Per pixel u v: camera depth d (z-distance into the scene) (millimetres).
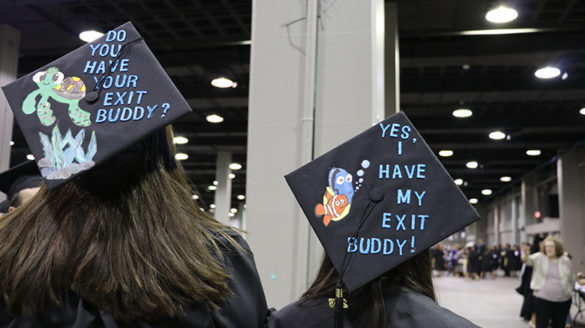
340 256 1242
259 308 1163
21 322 979
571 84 10797
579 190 18641
